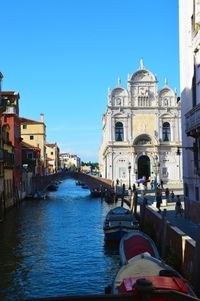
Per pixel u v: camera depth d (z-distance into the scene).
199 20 23.42
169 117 70.44
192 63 25.06
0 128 39.41
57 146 150.12
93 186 66.75
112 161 69.81
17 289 16.12
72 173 67.06
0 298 15.07
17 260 20.84
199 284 11.68
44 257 21.50
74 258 21.28
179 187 63.34
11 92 53.50
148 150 70.12
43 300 4.50
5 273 18.39
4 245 24.77
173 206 35.97
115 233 24.88
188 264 14.32
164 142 70.19
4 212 39.97
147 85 70.62
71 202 56.19
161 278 9.52
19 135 56.56
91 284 16.70
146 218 28.22
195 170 23.50
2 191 39.00
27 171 62.47
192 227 23.11
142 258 12.47
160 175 69.56
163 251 18.22
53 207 48.84
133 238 18.36
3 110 40.59
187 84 26.00
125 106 70.12
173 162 70.00
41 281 17.14
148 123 70.44
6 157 41.62
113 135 70.19
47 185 66.00
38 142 88.56
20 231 30.12
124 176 69.81
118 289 9.79
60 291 15.88
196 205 24.55
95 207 48.81
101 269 19.03
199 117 19.92
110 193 57.94
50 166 121.00
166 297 4.61
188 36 25.61
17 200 51.41
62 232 29.69
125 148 69.94
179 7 27.20
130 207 40.97
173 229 17.70
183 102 27.03
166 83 70.88
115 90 70.44
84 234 28.80
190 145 25.92
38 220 36.47
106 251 22.97
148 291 4.39
